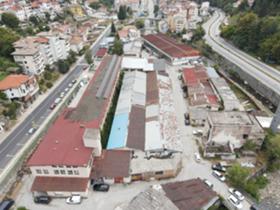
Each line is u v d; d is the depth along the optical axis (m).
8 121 72.44
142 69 107.19
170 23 172.50
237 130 59.66
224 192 51.06
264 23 117.69
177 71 113.62
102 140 62.44
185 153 62.41
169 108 77.44
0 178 54.00
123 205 48.09
